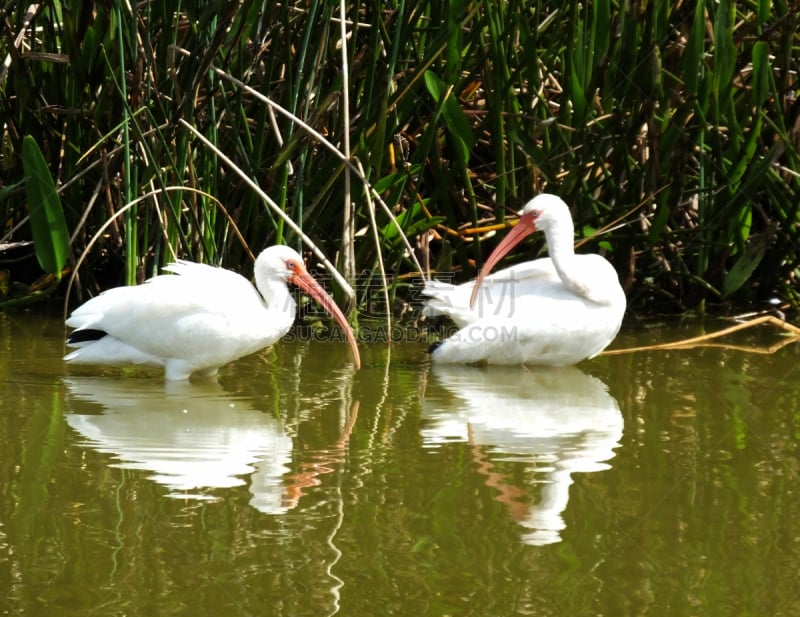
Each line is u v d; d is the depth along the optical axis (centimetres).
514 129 1422
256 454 921
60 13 1464
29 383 1127
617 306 1219
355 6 1338
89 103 1447
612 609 664
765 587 693
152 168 1245
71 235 1462
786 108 1516
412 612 657
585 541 755
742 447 947
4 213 1493
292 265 1176
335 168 1378
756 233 1584
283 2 1315
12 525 765
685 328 1418
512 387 1152
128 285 1283
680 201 1527
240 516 789
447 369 1234
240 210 1412
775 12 1488
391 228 1418
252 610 655
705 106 1401
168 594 672
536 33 1391
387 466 895
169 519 780
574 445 953
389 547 743
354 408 1066
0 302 1459
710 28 1520
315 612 653
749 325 1321
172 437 961
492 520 790
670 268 1498
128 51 1366
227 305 1120
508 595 682
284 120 1399
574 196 1449
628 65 1387
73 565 709
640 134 1510
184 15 1466
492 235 1514
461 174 1481
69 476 859
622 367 1232
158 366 1181
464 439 970
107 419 1009
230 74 1369
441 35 1285
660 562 728
